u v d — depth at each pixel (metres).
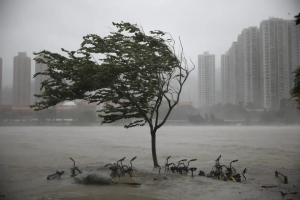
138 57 15.76
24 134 72.31
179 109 170.38
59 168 18.50
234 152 29.48
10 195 11.18
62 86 16.67
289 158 24.77
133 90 16.84
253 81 157.50
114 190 11.97
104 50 16.03
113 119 17.64
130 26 16.30
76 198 10.75
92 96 16.88
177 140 50.53
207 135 69.12
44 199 10.59
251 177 15.85
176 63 16.83
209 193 11.56
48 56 16.78
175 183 13.43
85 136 64.00
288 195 11.30
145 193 11.51
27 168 18.41
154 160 17.09
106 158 24.50
